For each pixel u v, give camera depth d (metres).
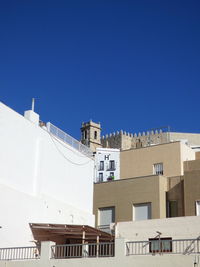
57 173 34.66
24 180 31.08
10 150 30.22
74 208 35.38
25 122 32.06
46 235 30.67
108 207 39.69
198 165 40.94
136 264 22.42
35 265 24.75
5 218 28.14
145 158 44.47
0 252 27.03
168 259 21.83
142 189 38.38
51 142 34.59
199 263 21.12
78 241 31.48
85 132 123.69
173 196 37.91
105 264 23.14
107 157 77.88
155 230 31.00
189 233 29.72
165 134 90.44
